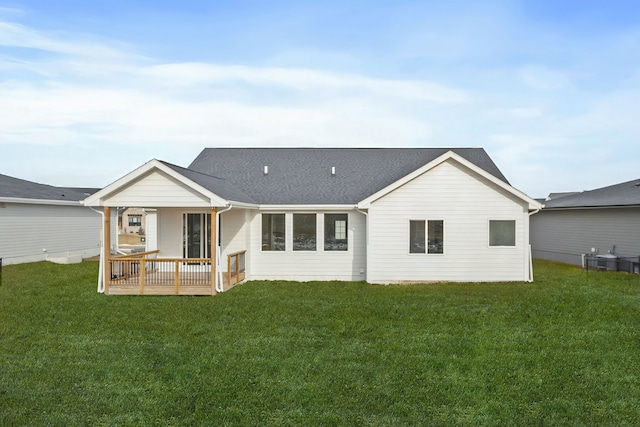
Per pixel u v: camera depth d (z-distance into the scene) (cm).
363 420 554
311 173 1948
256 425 542
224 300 1272
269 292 1409
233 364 737
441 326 972
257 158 2081
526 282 1587
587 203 2142
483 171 1591
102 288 1415
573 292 1363
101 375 695
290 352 797
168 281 1470
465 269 1612
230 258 1464
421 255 1614
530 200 1591
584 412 578
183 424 545
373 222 1620
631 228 1898
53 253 2417
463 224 1612
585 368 721
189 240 1722
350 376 686
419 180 1620
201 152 2166
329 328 959
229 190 1609
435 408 586
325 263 1711
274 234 1722
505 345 833
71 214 2577
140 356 780
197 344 847
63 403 598
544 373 699
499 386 652
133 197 1396
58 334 920
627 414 571
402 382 665
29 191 2383
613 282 1584
